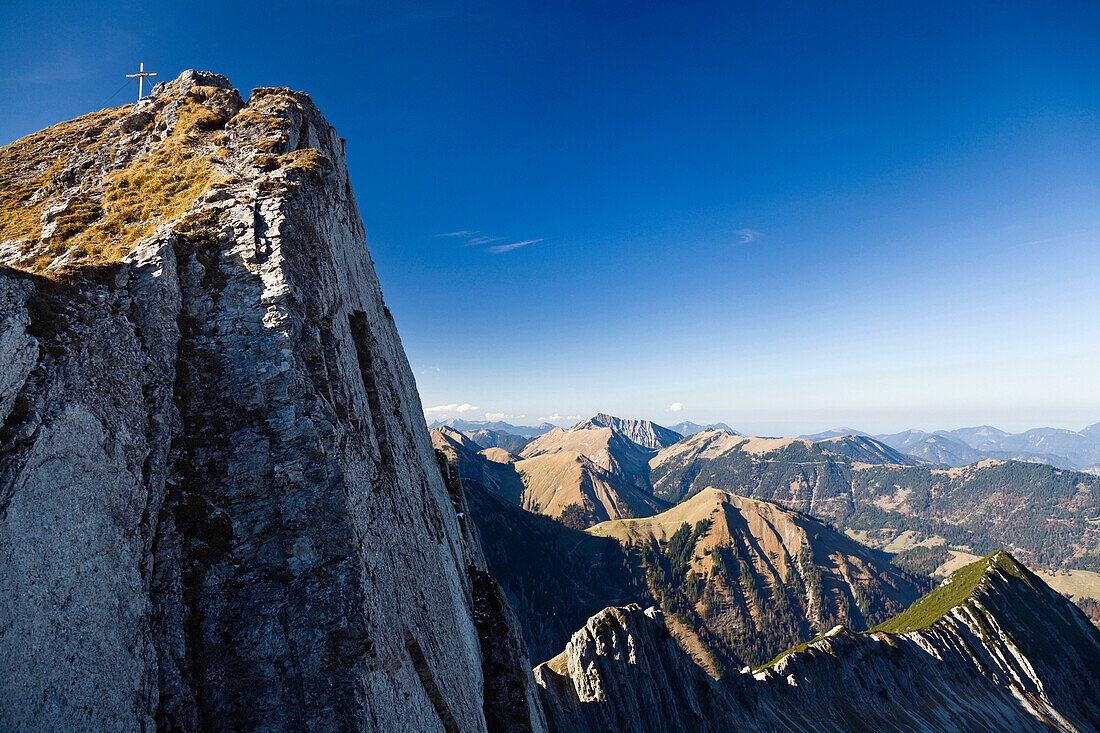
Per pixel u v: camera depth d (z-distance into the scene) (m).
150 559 17.28
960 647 171.62
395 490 27.70
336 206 37.38
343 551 18.86
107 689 14.25
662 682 93.19
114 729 14.09
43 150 39.31
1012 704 154.75
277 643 17.08
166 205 28.08
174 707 15.97
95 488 15.75
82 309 17.94
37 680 12.65
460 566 42.62
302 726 16.08
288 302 22.80
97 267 19.78
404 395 44.12
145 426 18.58
